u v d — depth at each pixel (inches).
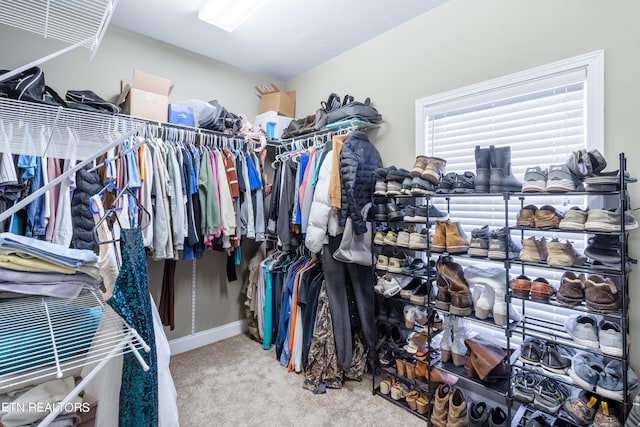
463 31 74.7
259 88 119.6
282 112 118.3
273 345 102.8
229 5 78.4
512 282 56.3
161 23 88.5
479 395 69.2
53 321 28.2
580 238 60.6
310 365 78.7
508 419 53.3
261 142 102.5
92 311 30.9
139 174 74.2
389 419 65.8
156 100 83.5
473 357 58.4
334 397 73.7
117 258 46.4
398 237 70.2
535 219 51.4
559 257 48.7
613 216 44.1
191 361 92.0
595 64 56.6
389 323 74.3
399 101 87.7
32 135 37.9
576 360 48.5
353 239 78.5
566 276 49.6
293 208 94.7
